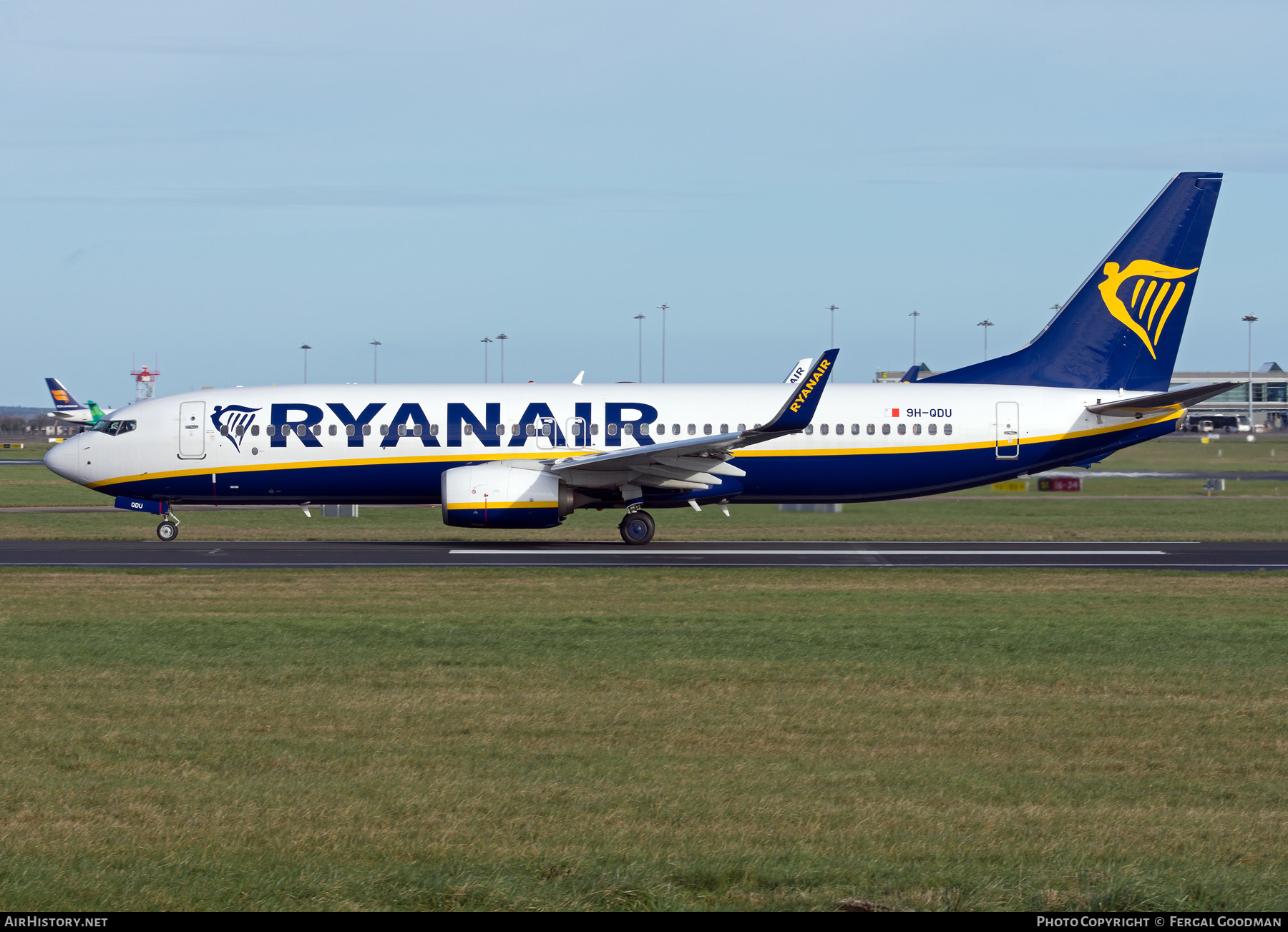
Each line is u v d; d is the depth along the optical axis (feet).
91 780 135.64
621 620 250.57
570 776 138.00
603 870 105.60
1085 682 191.93
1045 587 309.63
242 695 180.24
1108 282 444.96
